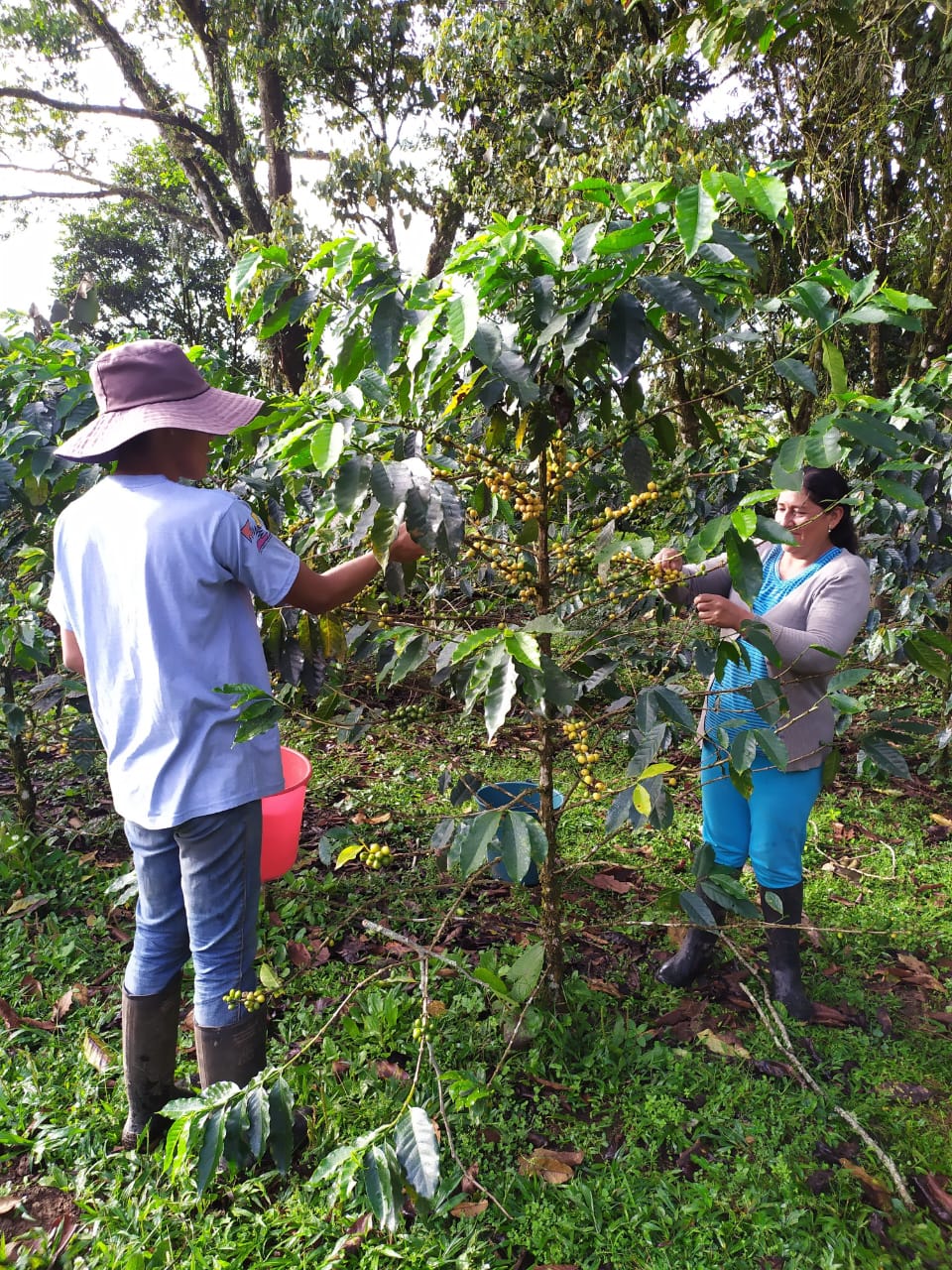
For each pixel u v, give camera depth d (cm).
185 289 1972
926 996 231
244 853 166
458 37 851
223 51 1084
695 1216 163
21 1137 181
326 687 231
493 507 199
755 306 158
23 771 299
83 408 244
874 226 711
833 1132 182
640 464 167
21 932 250
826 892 277
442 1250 156
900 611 352
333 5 934
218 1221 163
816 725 208
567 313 145
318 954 244
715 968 239
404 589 168
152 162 1628
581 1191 167
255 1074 171
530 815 158
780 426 614
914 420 304
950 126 612
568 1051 203
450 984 226
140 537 153
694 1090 195
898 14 541
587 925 238
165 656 154
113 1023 220
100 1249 155
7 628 260
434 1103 184
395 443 151
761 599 222
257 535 159
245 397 168
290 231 916
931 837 318
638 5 734
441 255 1080
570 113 774
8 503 244
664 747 174
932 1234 159
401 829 317
